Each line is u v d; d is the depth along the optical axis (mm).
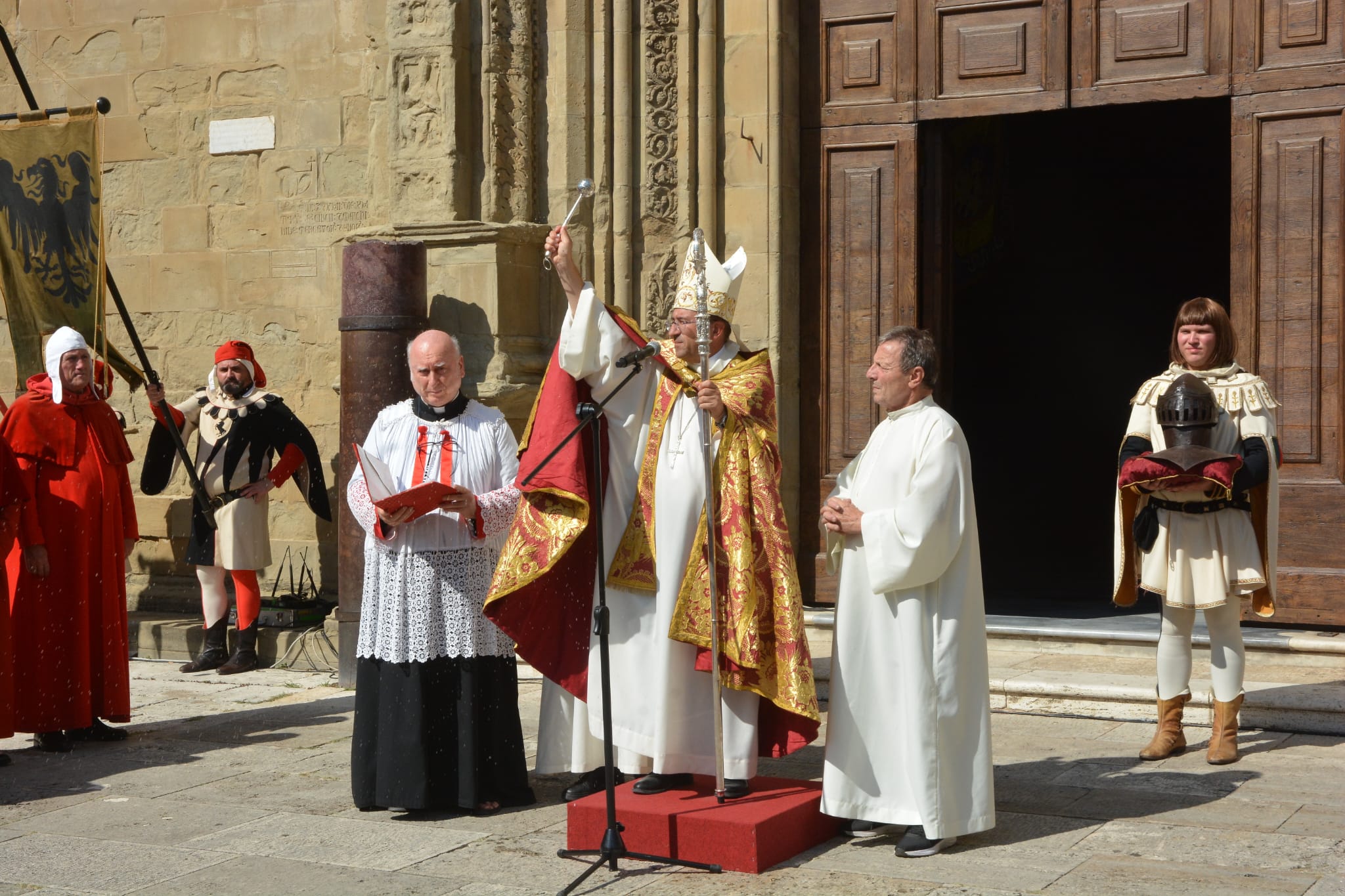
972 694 4293
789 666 4340
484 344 7609
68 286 7453
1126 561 5488
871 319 7727
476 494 4953
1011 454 14039
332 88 8586
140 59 9070
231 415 7805
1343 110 6715
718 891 3916
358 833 4602
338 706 6773
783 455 7645
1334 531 6750
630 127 7676
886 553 4180
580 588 4820
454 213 7742
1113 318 13836
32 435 6012
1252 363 6930
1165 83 7098
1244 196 6941
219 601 7848
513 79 7758
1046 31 7312
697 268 4352
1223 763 5238
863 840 4426
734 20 7645
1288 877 3928
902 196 7629
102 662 6098
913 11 7582
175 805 5004
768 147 7590
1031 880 3957
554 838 4527
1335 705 5645
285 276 8742
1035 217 13883
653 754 4473
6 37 7457
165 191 9039
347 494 5023
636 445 4730
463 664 4824
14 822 4812
